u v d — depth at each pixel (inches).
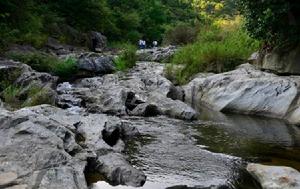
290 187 214.7
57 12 1221.7
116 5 1819.6
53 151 213.3
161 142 308.0
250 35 502.0
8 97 416.2
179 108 417.7
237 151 296.2
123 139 314.2
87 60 706.8
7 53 659.4
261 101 435.5
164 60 889.5
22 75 484.4
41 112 323.3
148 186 219.5
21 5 943.0
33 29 930.7
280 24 454.6
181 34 1295.5
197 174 241.1
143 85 535.8
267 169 237.6
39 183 188.1
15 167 200.2
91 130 288.5
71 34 1190.9
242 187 228.7
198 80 522.9
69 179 195.3
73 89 526.0
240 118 419.2
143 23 1913.1
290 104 417.4
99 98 450.6
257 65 539.5
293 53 469.7
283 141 328.2
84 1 1314.0
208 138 331.9
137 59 920.9
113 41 1525.6
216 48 597.3
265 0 434.3
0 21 845.2
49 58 678.5
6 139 224.7
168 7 2455.7
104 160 236.4
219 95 469.4
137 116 410.6
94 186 213.6
